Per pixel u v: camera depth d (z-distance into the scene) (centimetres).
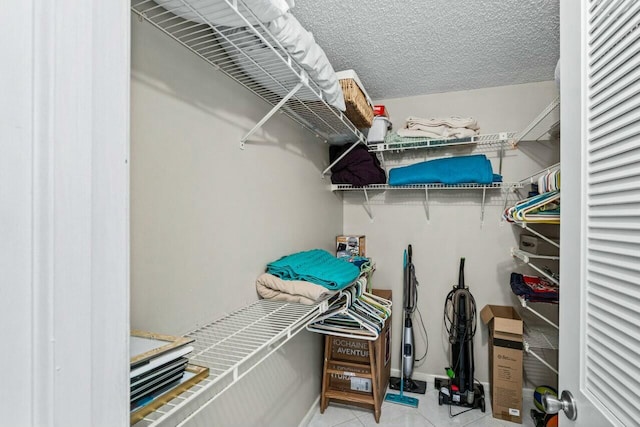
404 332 224
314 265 148
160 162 85
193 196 98
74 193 32
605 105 58
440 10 135
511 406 189
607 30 58
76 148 32
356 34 154
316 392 201
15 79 29
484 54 175
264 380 136
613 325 55
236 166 121
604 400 57
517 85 219
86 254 33
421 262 242
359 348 201
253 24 83
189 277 96
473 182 201
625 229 53
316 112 159
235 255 120
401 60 182
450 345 234
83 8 33
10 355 28
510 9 134
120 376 37
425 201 241
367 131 226
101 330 35
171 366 60
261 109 139
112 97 36
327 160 230
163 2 77
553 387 206
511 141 214
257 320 109
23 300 29
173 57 90
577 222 66
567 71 70
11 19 29
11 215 29
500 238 223
